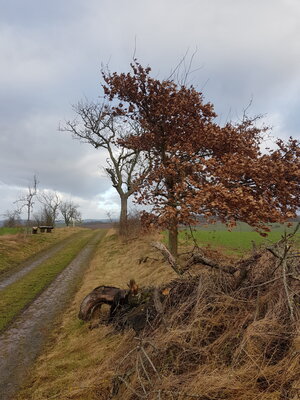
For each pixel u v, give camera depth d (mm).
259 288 4473
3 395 4133
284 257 4121
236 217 7012
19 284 11359
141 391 3346
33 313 7820
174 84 9094
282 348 3529
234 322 4039
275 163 6816
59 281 11672
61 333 6352
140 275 9773
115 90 9234
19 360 5188
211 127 8734
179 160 8422
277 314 3822
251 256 5477
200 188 6906
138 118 10195
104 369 4273
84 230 50375
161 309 4766
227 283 4973
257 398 2912
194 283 5352
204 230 22125
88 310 6598
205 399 3037
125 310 6008
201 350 3686
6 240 21406
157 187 9164
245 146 8672
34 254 19656
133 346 4496
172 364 3682
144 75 9031
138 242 16906
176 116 9219
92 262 15469
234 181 7406
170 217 7160
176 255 9250
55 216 56906
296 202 7387
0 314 7754
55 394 3961
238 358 3432
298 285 4238
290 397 2807
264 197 7129
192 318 4277
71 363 4820
